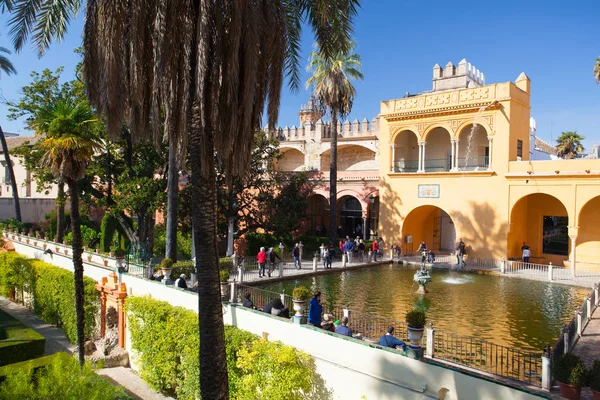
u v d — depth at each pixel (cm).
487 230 2645
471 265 2589
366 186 3338
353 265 2534
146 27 729
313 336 847
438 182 2850
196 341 1044
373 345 758
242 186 2761
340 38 838
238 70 704
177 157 806
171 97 742
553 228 2744
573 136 4341
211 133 750
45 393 670
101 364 770
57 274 1736
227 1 701
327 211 3838
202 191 752
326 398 809
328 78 2797
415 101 2962
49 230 3525
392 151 3088
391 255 2873
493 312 1557
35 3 799
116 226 3114
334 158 2880
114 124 754
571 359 735
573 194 2352
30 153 2319
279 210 2869
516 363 1021
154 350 1192
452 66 3312
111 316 1491
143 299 1277
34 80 2328
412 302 1700
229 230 2600
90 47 800
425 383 688
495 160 2625
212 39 726
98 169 2338
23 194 4550
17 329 1482
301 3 868
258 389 888
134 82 709
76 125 1190
